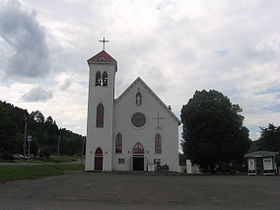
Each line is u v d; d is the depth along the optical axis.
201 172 66.62
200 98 58.97
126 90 54.50
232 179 34.31
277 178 36.00
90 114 51.84
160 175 46.66
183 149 59.88
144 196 17.62
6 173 27.02
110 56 54.56
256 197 17.81
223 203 15.48
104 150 50.75
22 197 15.67
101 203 14.53
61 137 172.25
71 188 20.88
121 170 51.91
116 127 53.34
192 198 17.14
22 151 105.62
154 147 53.03
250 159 49.56
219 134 53.84
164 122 53.84
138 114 54.00
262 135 70.19
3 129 72.06
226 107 56.12
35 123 185.25
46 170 38.72
